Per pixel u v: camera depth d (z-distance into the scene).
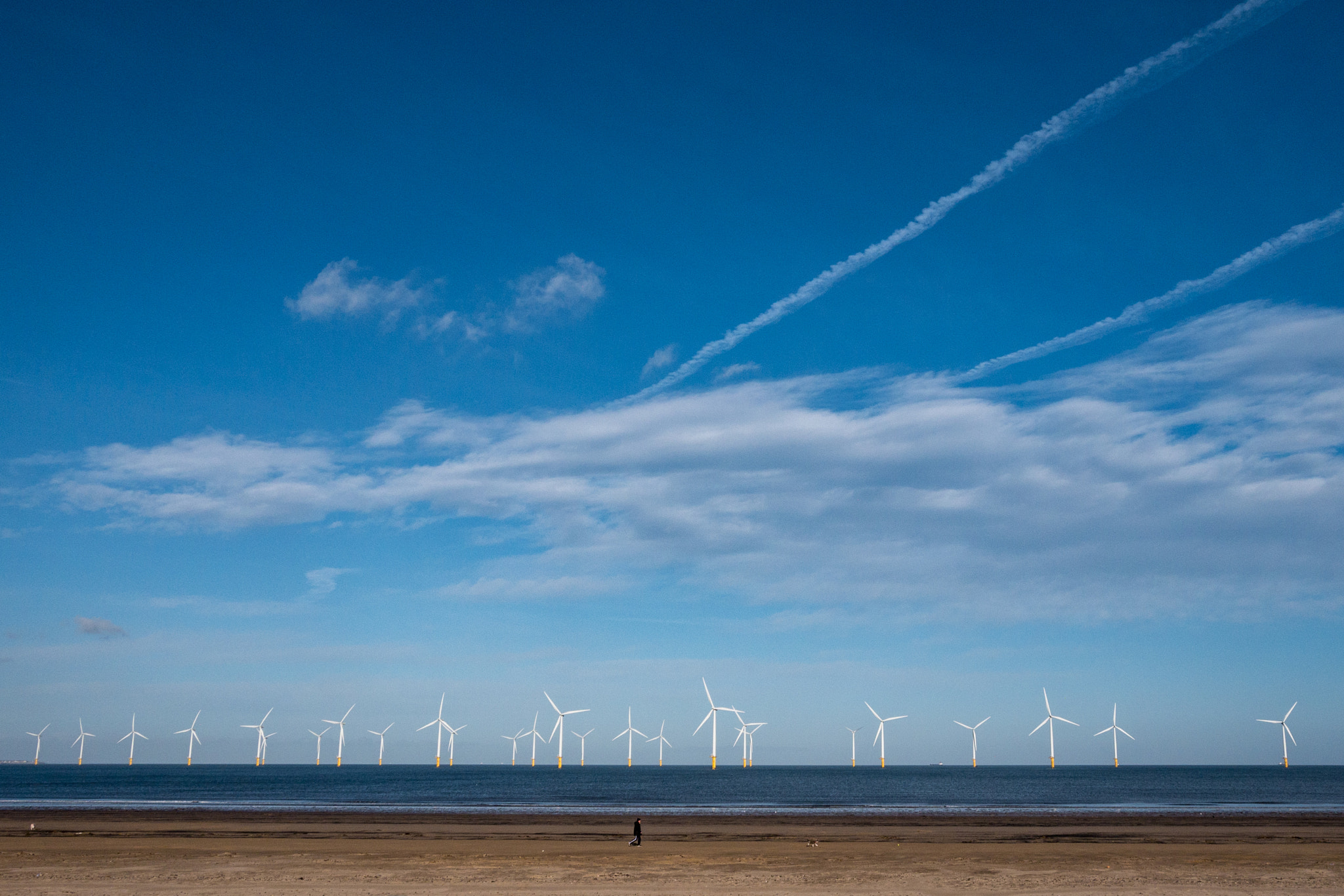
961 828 54.59
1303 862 37.81
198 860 36.88
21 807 76.75
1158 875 33.62
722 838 47.03
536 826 55.44
